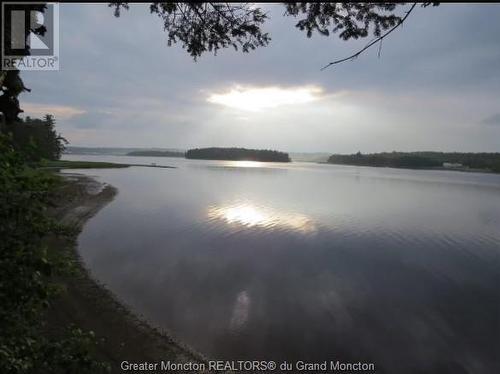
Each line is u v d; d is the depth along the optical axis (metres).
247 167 138.25
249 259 16.28
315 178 84.75
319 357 8.66
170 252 17.11
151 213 28.42
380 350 9.02
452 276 14.67
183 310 10.74
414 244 20.11
